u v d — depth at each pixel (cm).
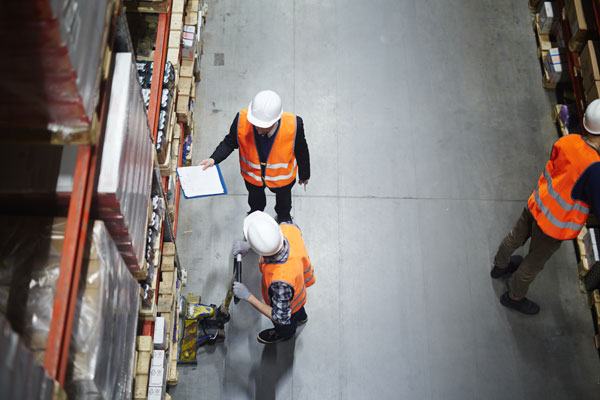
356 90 632
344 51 657
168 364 449
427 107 627
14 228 249
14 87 201
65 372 230
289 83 632
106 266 254
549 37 662
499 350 504
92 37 218
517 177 592
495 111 629
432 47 667
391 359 496
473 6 699
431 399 482
